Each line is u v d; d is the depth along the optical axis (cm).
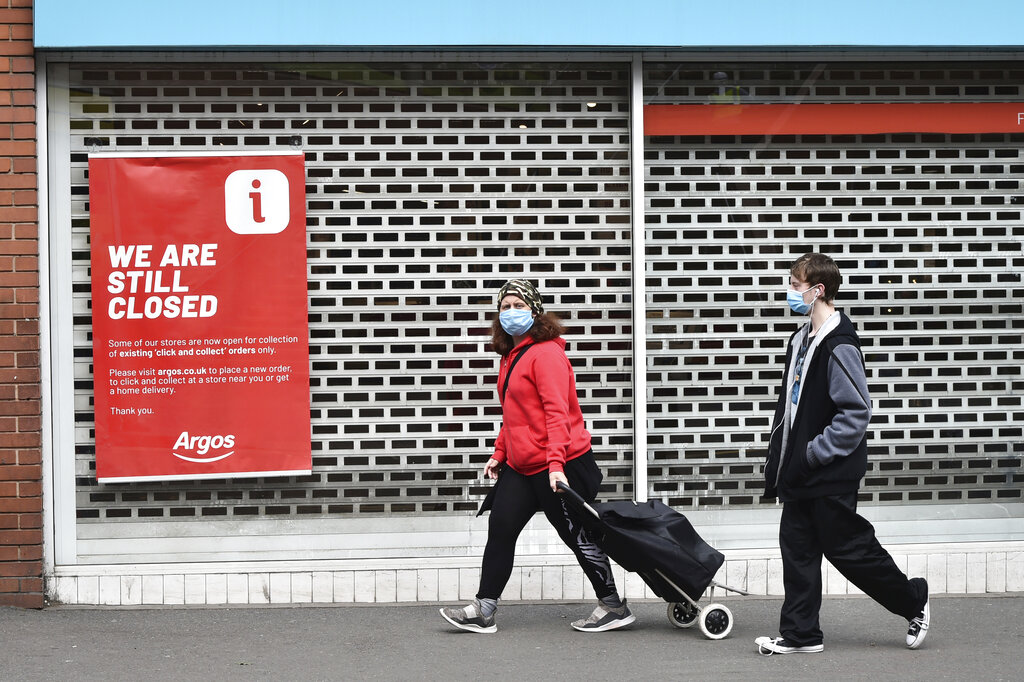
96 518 655
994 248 696
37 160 638
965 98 692
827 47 664
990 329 696
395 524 670
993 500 699
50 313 646
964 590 686
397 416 670
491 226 672
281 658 548
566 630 600
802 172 686
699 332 682
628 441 682
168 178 652
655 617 631
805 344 543
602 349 679
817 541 545
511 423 573
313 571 660
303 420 662
